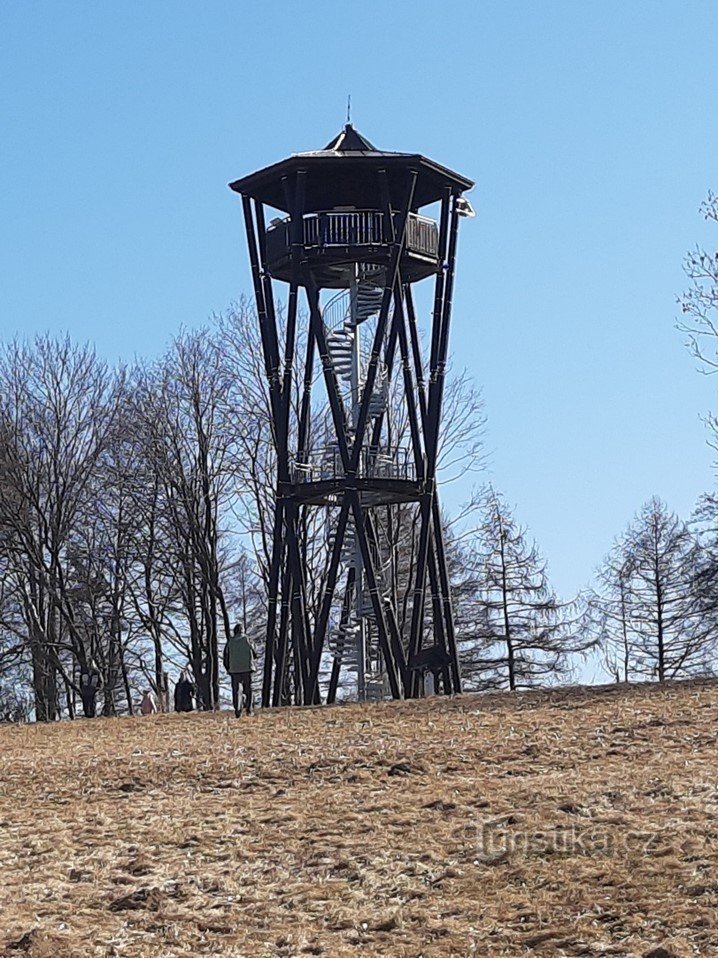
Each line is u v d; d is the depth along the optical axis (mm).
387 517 49250
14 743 25781
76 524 49094
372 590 33250
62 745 24828
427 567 36125
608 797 16062
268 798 18234
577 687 28219
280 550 34906
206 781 19625
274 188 34250
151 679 50156
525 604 52906
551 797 16359
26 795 19734
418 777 18609
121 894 14148
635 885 12664
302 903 13547
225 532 49312
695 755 18219
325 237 33094
